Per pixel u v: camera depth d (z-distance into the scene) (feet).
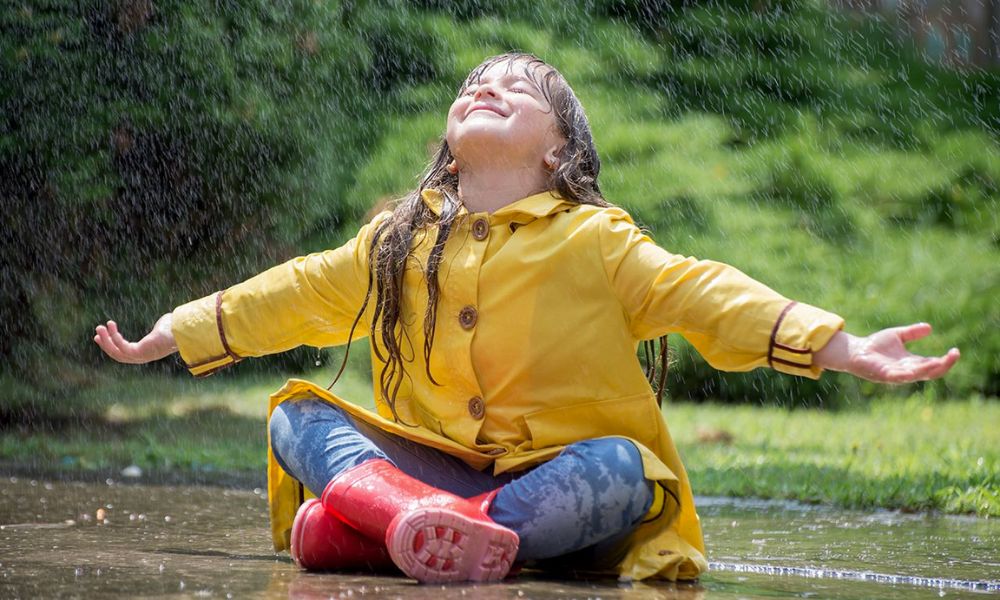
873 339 17.25
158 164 48.65
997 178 95.81
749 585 18.85
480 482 19.38
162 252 50.01
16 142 45.62
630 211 79.46
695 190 80.94
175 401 64.34
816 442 54.60
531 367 19.16
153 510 28.30
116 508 28.45
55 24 45.65
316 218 58.44
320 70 53.42
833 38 104.01
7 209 46.68
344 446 18.84
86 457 42.14
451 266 19.57
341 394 70.90
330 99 56.54
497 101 20.20
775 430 59.88
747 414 69.00
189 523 25.79
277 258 52.85
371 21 74.38
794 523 29.17
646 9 97.45
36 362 51.72
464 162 20.34
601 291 19.24
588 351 19.12
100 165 46.70
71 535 23.16
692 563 18.65
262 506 29.73
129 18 46.57
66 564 18.95
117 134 46.96
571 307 19.20
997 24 113.80
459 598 15.98
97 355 62.13
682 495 19.38
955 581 19.72
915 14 111.45
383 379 20.29
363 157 70.64
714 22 98.89
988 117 102.12
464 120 20.33
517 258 19.27
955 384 76.69
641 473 18.15
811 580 19.77
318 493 18.94
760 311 18.02
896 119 100.42
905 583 19.79
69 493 31.63
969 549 24.30
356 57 58.54
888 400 75.20
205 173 49.47
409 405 20.06
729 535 26.66
